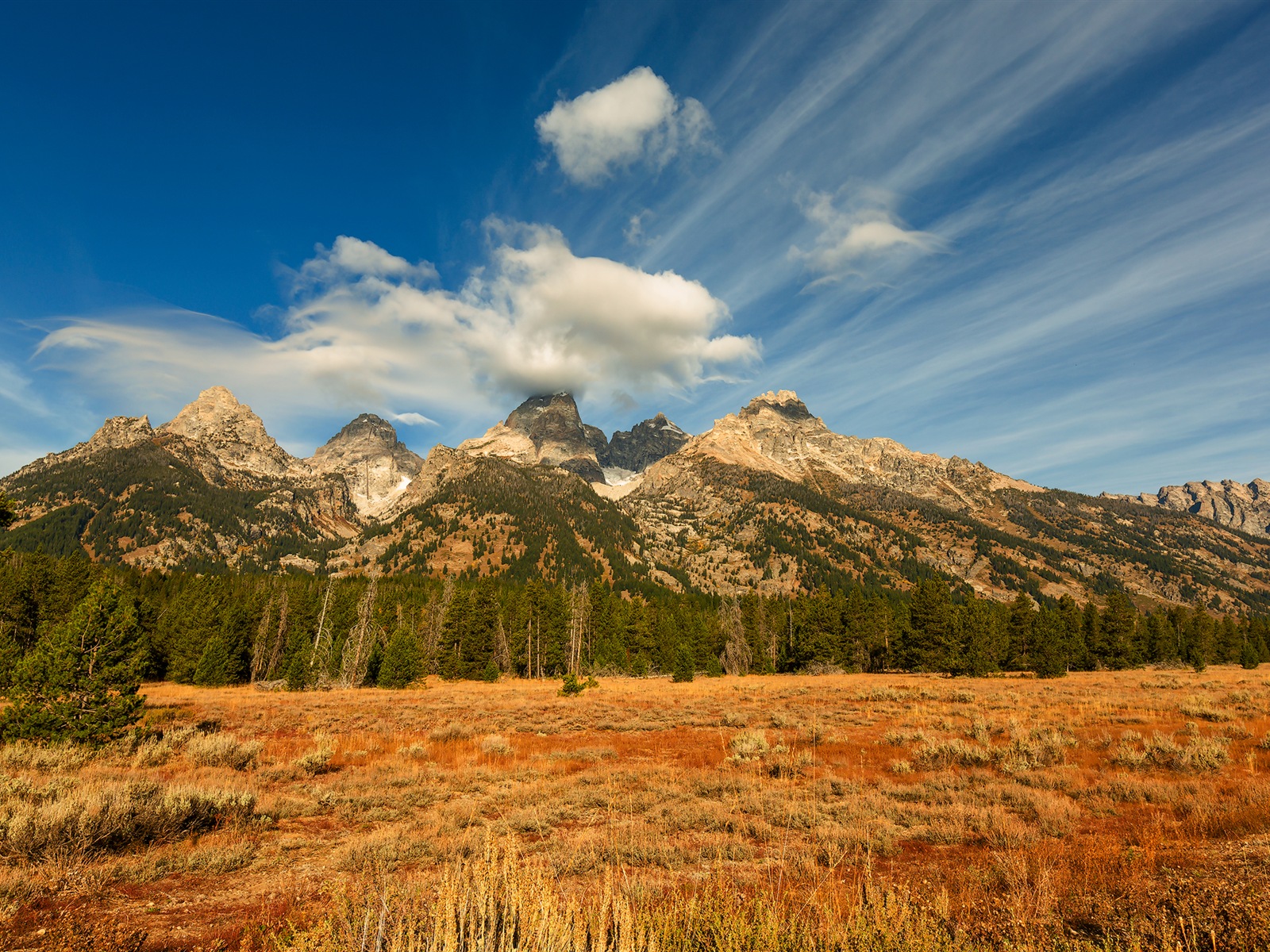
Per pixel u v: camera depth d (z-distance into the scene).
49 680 18.25
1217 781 13.12
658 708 34.97
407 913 4.76
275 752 19.61
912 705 33.03
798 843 10.04
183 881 8.06
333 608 80.00
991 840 9.58
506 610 91.94
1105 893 6.35
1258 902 5.19
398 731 25.56
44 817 8.40
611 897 5.11
